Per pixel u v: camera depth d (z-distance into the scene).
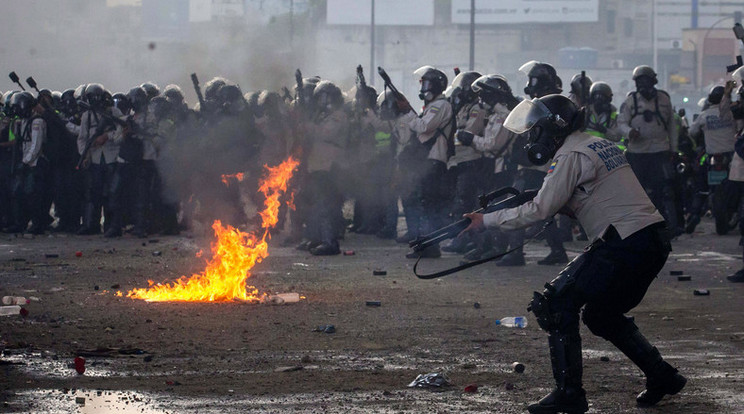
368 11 120.25
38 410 7.76
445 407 7.98
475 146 17.88
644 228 7.57
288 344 10.68
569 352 7.68
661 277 16.73
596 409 8.02
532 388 8.66
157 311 12.79
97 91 23.45
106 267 17.58
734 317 12.58
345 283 15.78
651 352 8.06
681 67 130.50
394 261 18.92
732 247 21.56
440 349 10.45
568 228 22.00
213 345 10.59
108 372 9.20
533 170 17.09
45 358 9.80
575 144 7.76
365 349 10.44
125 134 23.19
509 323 11.98
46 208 24.91
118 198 23.48
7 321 11.95
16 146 24.23
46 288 14.91
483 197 8.24
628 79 107.62
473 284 15.74
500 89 17.47
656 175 21.67
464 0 123.31
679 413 7.87
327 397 8.29
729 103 22.39
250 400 8.15
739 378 9.09
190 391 8.47
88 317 12.27
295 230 22.05
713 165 23.73
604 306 7.76
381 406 7.99
